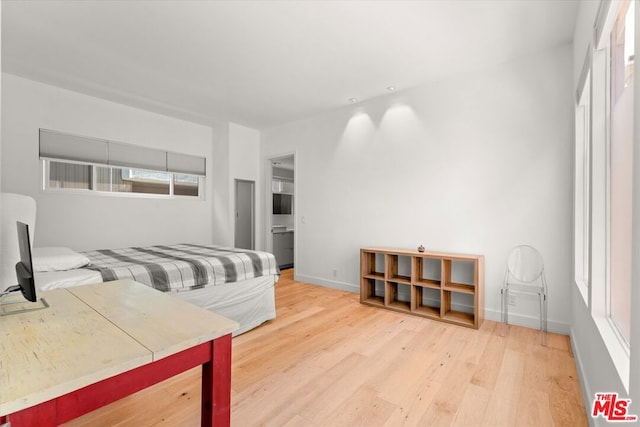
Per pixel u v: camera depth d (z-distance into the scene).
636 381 0.89
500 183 3.08
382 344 2.55
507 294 2.99
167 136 4.73
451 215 3.39
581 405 1.74
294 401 1.78
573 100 2.66
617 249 1.54
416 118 3.67
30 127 3.48
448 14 2.32
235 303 2.85
